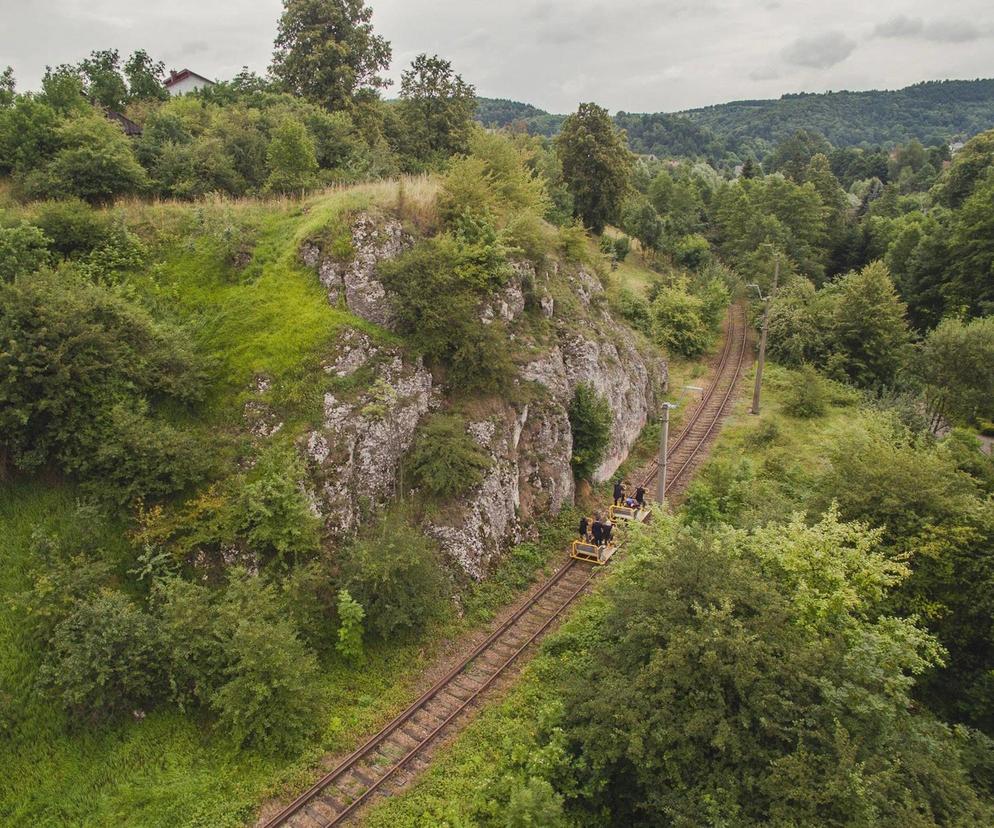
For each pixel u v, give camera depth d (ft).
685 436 114.52
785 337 150.61
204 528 55.77
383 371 69.51
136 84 125.59
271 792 45.09
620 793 44.91
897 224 226.99
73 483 56.70
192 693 49.26
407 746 50.08
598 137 178.91
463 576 67.36
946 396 112.57
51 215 70.59
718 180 389.19
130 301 69.10
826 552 49.29
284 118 98.48
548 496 81.25
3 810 41.42
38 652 47.75
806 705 40.55
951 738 48.24
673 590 46.01
